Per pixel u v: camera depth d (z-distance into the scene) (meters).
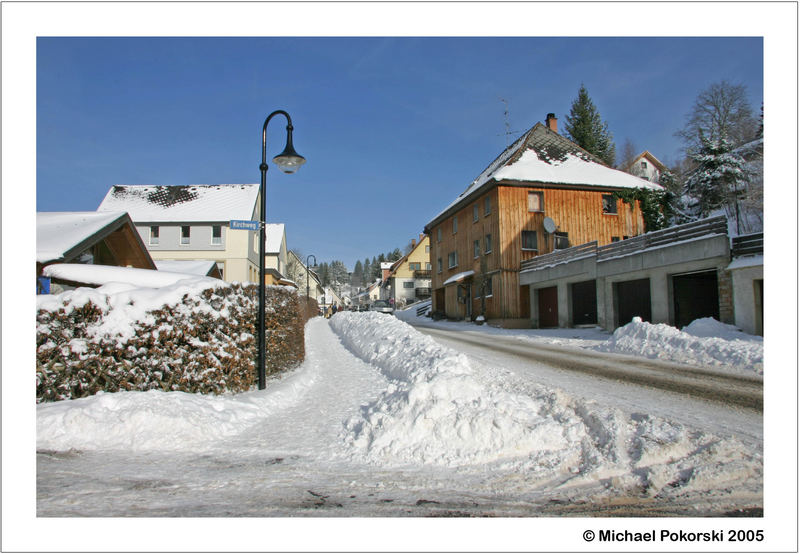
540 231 27.48
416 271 64.75
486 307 28.67
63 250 10.77
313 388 9.40
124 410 6.04
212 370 7.71
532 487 4.53
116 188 40.19
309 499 4.25
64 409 5.89
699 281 18.23
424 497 4.31
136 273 10.77
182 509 3.98
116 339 7.00
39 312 6.52
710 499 4.15
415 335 12.49
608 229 28.42
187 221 36.78
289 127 9.05
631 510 4.00
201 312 7.81
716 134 35.59
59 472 4.79
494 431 5.53
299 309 12.68
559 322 22.98
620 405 7.08
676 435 5.44
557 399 6.95
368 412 6.55
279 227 51.69
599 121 55.91
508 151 34.62
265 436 6.20
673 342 12.62
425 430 5.66
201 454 5.47
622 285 19.45
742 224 26.12
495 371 10.27
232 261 36.84
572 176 28.52
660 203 28.77
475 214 31.16
